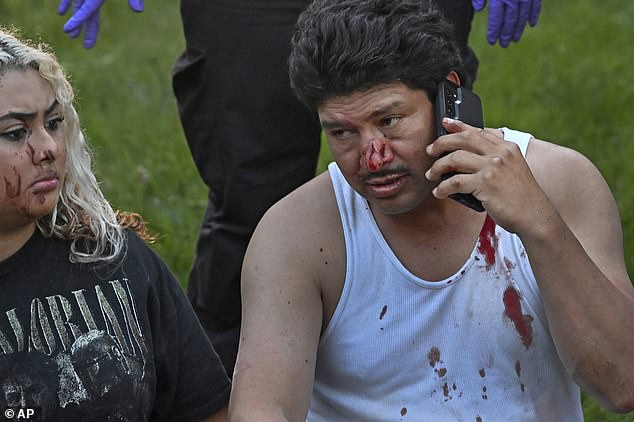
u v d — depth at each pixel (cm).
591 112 2155
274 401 922
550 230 891
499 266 950
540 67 2342
